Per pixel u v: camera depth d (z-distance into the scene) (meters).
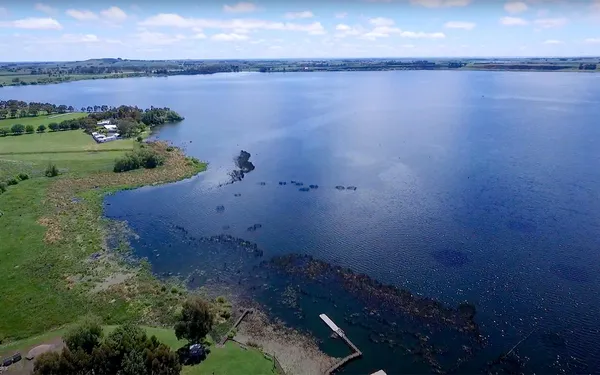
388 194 115.50
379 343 61.44
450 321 64.94
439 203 107.94
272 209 108.88
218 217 105.06
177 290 74.62
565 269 77.56
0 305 70.69
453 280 75.56
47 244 91.56
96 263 84.19
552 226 93.00
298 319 66.94
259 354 59.47
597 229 90.88
